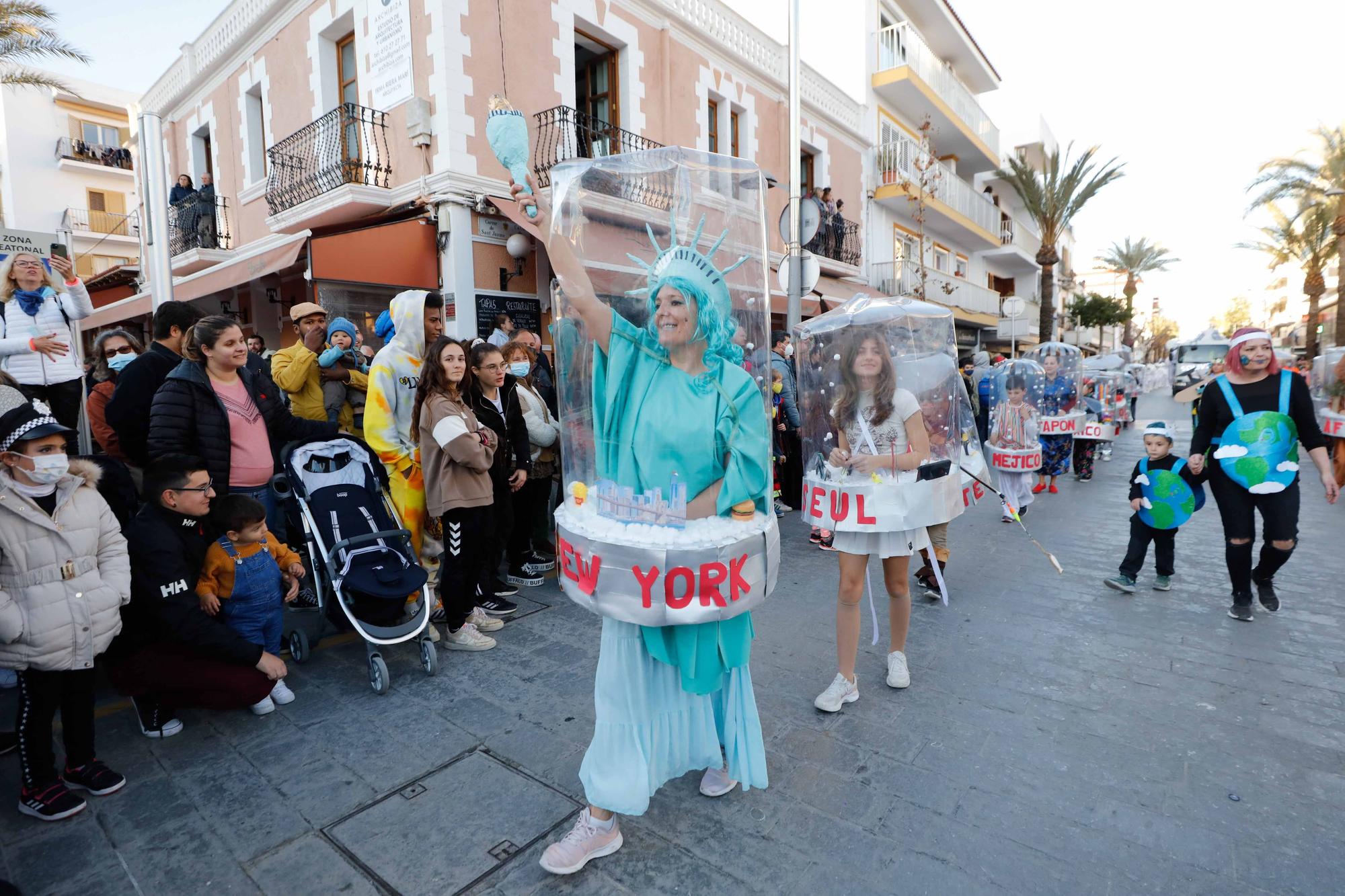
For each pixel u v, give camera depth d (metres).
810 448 3.43
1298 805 2.49
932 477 3.18
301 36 9.83
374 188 8.55
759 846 2.30
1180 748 2.87
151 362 3.71
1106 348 48.94
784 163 13.77
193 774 2.72
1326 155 22.64
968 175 24.42
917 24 20.25
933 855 2.25
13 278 4.34
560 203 2.10
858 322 3.17
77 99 24.12
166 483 2.91
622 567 2.00
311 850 2.29
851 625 3.20
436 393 3.72
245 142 11.25
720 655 2.17
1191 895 2.07
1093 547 6.02
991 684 3.46
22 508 2.40
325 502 3.66
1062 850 2.27
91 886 2.14
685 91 11.29
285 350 4.62
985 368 10.72
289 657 3.85
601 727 2.16
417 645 3.96
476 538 3.79
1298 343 33.53
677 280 1.97
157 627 2.94
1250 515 4.24
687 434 2.02
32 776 2.46
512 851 2.28
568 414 2.27
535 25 8.90
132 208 25.31
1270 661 3.69
